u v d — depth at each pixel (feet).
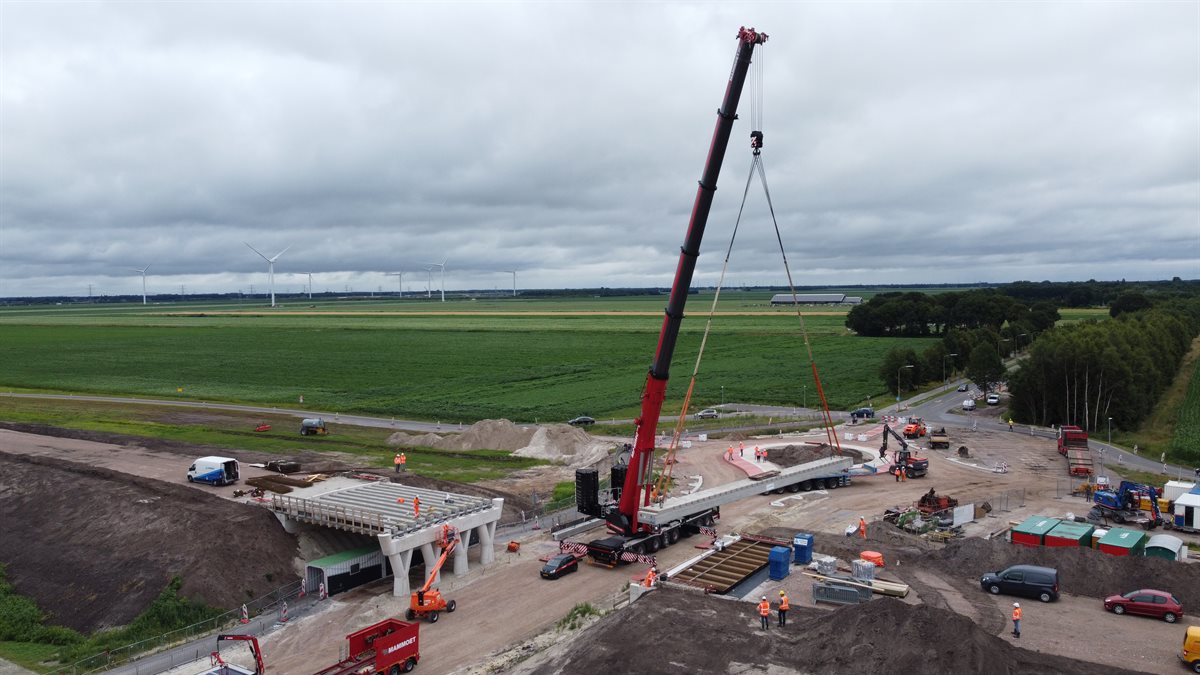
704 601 149.28
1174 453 303.07
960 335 539.70
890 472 273.13
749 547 188.14
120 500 209.05
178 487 217.36
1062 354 367.66
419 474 274.36
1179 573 153.79
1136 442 334.44
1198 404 404.77
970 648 112.37
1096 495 215.31
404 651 131.95
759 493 223.71
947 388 507.30
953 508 220.64
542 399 451.94
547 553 192.85
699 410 423.23
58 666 142.92
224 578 170.71
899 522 206.69
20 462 251.39
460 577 178.40
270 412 419.54
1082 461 270.46
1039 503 230.89
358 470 257.55
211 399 464.24
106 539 192.13
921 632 116.88
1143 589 150.41
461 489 234.58
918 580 164.45
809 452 298.76
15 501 225.76
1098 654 127.95
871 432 351.25
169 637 151.74
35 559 192.24
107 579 175.52
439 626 151.84
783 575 168.86
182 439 336.90
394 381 537.24
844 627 124.26
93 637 156.56
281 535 190.19
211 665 135.03
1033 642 132.57
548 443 316.19
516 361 643.04
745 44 161.48
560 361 639.76
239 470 259.19
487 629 149.59
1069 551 164.55
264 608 166.50
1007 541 173.78
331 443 332.19
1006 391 486.38
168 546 180.34
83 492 219.00
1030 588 152.46
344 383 529.45
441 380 538.88
